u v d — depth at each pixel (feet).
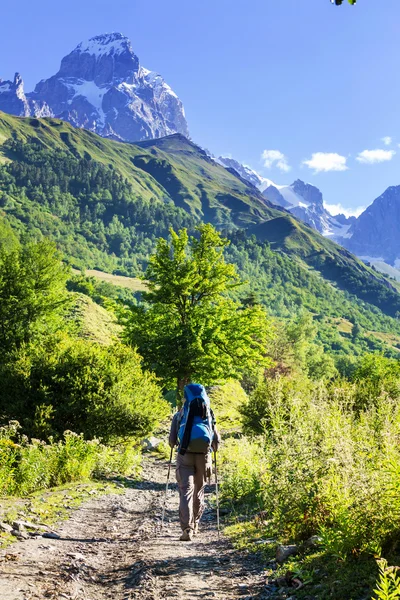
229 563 18.51
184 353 90.63
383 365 180.75
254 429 67.72
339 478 19.29
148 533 25.57
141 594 15.14
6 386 59.16
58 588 15.31
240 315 96.43
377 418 28.71
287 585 15.21
